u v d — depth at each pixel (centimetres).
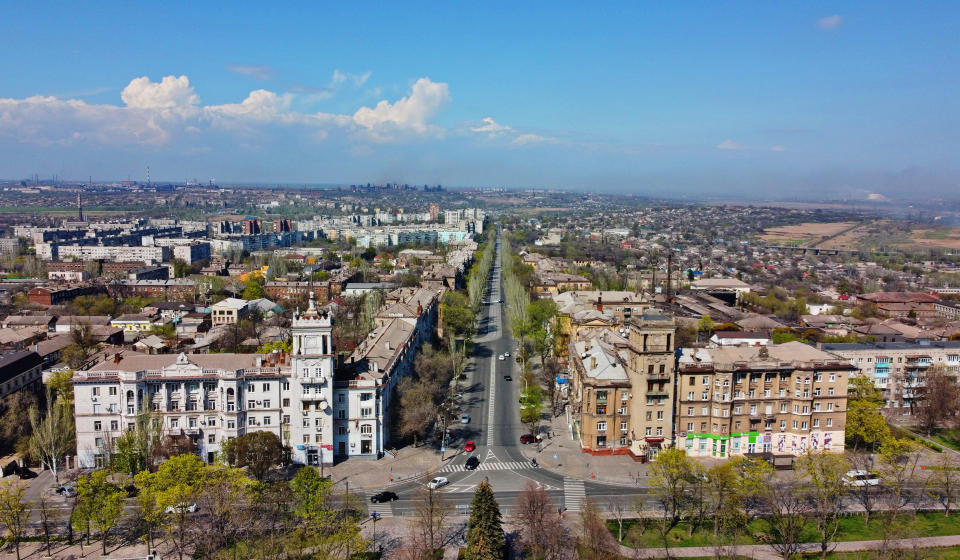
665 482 17688
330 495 16862
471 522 14862
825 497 16688
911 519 17150
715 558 15350
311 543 14962
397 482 19038
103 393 19462
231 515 15325
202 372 19675
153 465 18775
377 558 15050
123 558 15062
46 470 19575
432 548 15075
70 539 15862
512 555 15462
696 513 17262
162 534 16175
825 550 15300
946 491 18362
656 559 15188
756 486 16500
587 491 18638
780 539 16138
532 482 19125
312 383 19738
